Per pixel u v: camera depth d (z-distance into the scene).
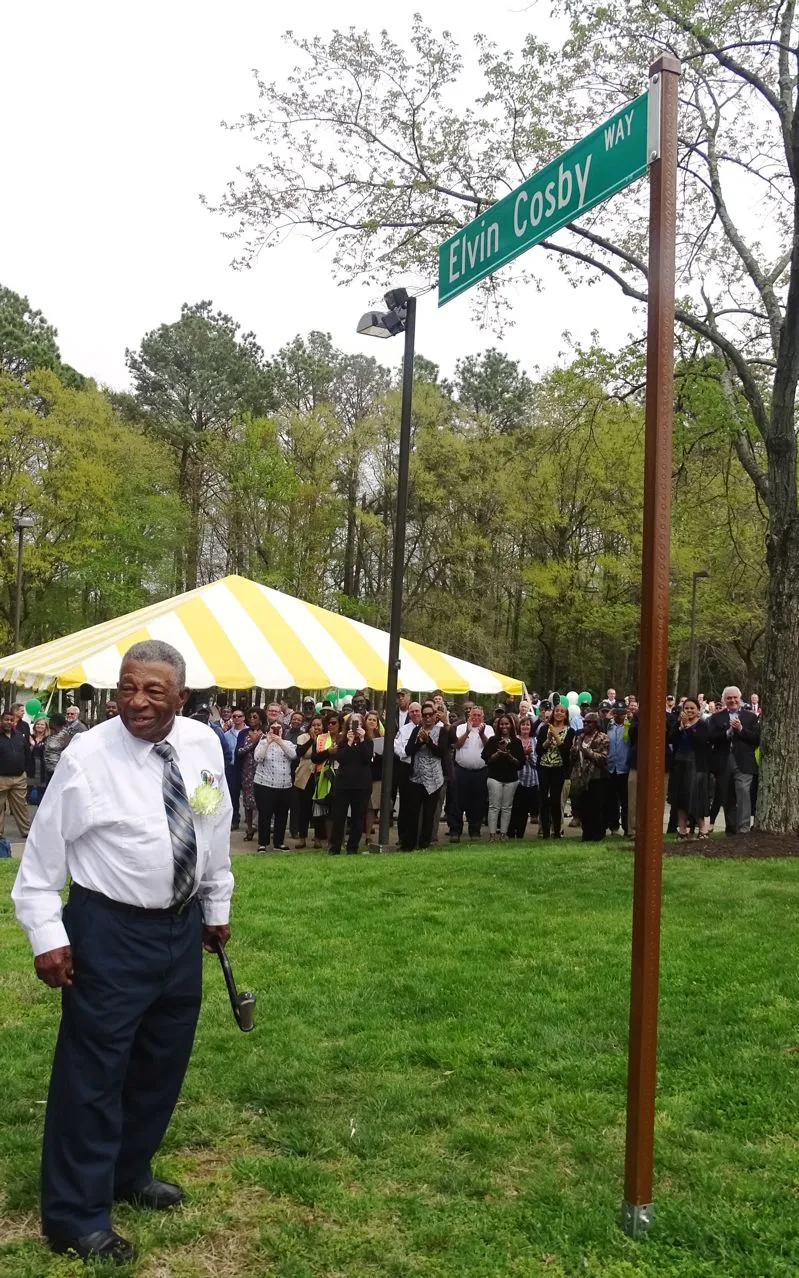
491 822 14.87
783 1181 3.55
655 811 3.06
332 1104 4.25
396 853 12.03
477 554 36.41
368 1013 5.37
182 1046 3.34
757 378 13.97
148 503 36.53
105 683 14.83
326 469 37.00
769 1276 2.96
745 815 12.66
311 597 36.50
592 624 34.78
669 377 3.12
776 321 12.76
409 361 12.47
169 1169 3.67
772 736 11.39
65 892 9.29
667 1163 3.67
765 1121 4.04
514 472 34.34
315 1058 4.74
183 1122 4.03
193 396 44.41
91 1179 3.07
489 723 18.16
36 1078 4.51
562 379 14.69
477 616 37.34
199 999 3.34
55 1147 3.09
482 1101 4.25
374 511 38.81
